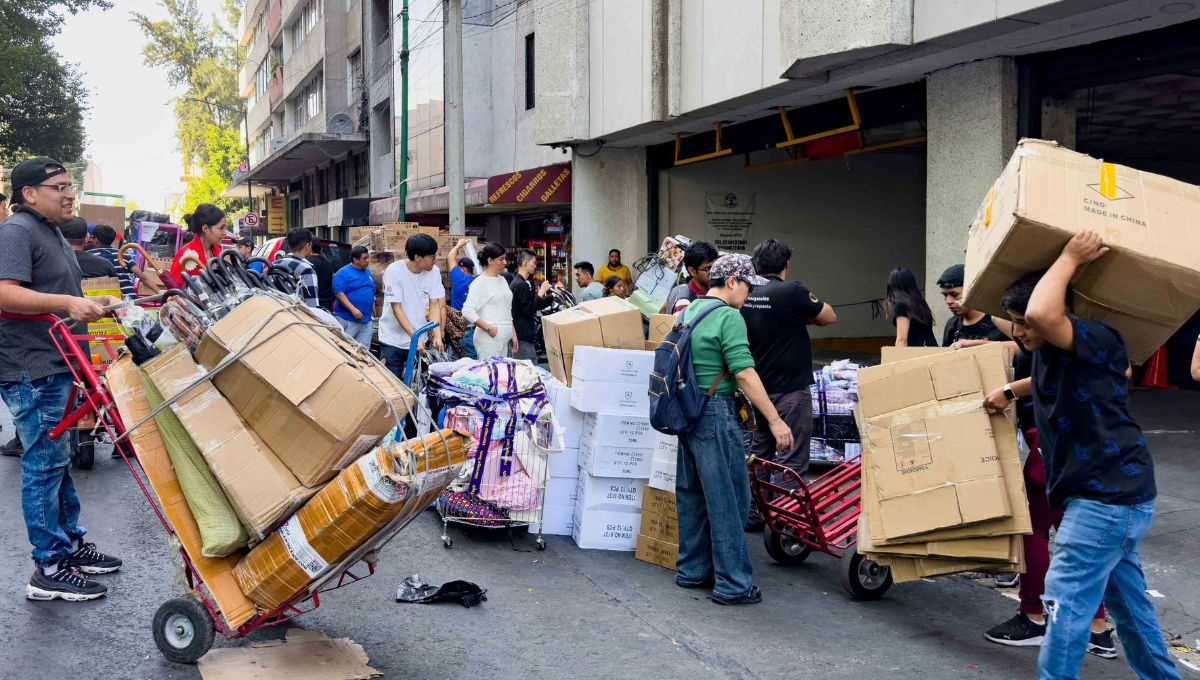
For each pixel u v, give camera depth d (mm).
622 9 15047
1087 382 3434
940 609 5227
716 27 12812
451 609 4961
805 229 18984
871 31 9461
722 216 18281
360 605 4957
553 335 6715
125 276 8406
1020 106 9828
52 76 39875
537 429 6105
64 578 4812
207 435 3838
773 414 5098
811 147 13578
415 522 6590
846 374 8102
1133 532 3455
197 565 3906
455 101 17406
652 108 14289
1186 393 11430
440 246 14141
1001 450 4402
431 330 8320
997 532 4359
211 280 4172
